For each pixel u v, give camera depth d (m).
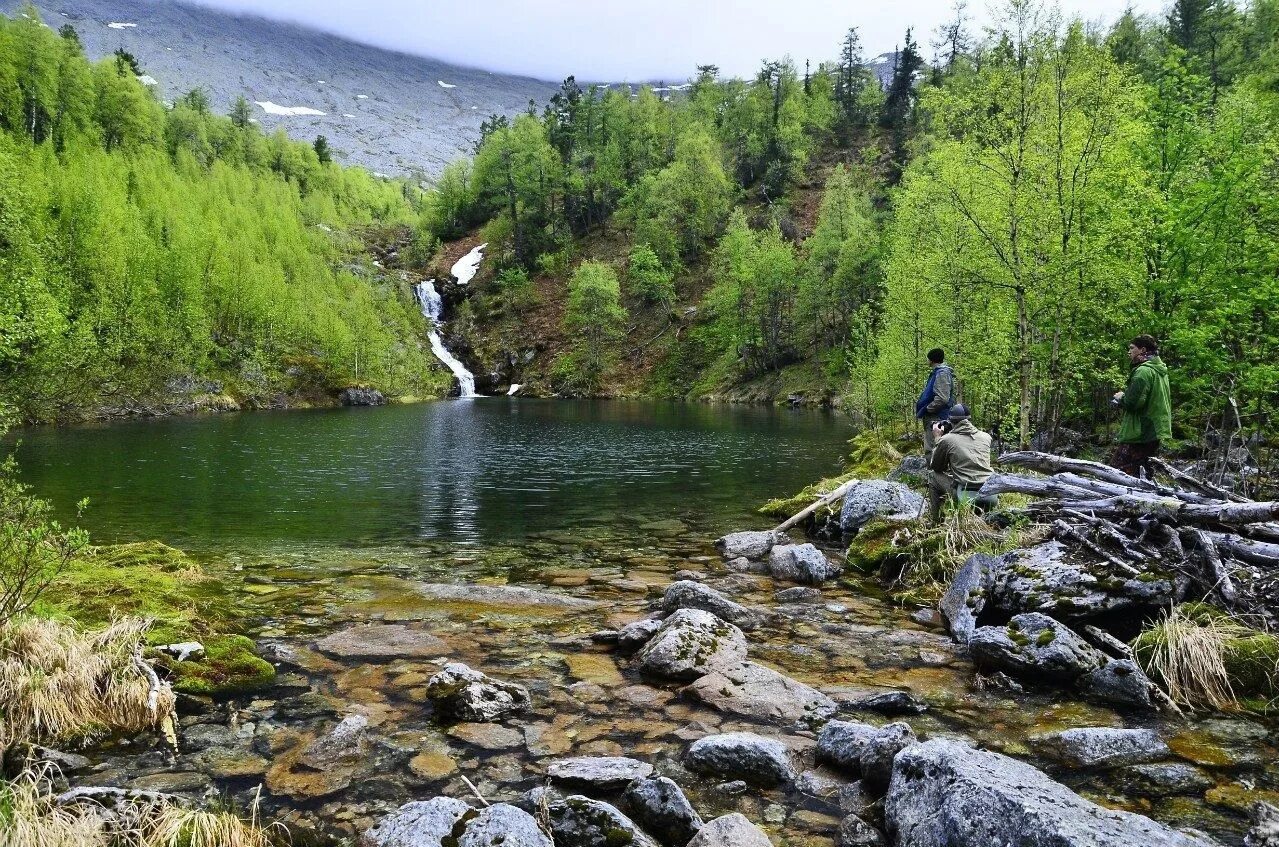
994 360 20.33
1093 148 16.92
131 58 130.62
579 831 3.89
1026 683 6.23
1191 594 7.04
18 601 6.03
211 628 7.30
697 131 123.62
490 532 13.91
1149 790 4.36
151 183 91.69
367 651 7.02
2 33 97.94
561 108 135.38
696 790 4.50
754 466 25.00
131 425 43.69
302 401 68.88
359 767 4.76
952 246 21.75
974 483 10.01
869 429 32.53
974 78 19.09
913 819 3.82
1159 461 9.88
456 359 101.94
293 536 13.40
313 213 133.00
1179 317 17.23
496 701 5.67
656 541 13.09
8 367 43.00
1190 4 65.81
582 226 124.00
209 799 4.32
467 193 141.00
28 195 46.25
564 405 70.31
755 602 9.06
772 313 77.25
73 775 4.61
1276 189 17.08
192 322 63.09
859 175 92.06
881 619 8.30
